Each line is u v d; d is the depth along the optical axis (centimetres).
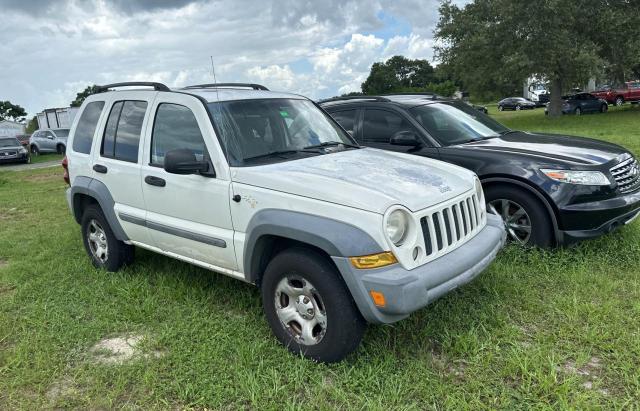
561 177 493
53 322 429
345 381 326
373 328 387
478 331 380
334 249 317
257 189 366
